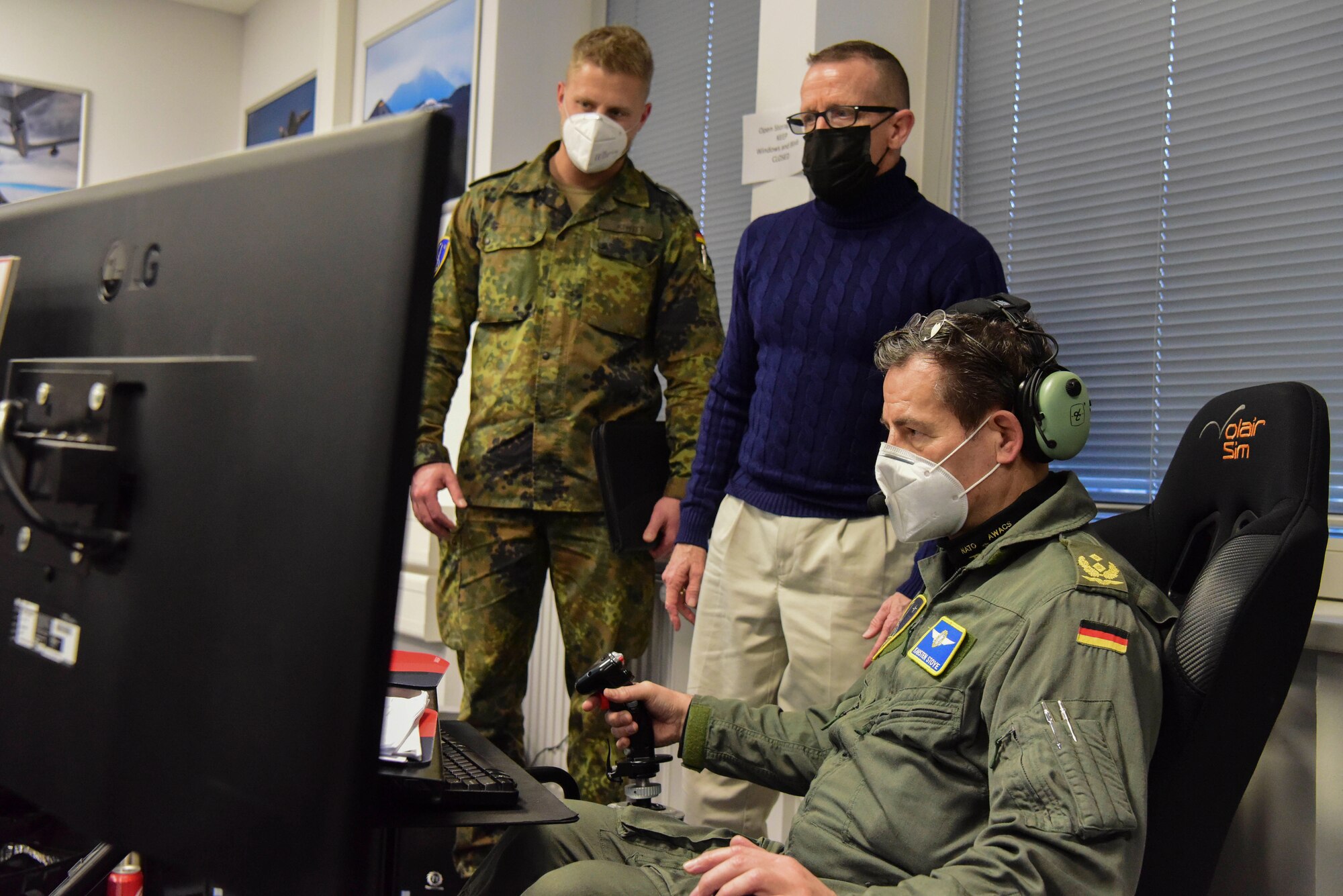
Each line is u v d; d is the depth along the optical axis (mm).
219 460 515
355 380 467
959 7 2377
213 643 503
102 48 5469
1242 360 1837
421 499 2121
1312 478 1081
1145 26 2016
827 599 1761
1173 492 1310
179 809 507
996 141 2287
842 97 1738
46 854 998
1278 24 1815
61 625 577
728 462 1994
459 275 2266
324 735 458
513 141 3400
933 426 1207
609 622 2131
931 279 1734
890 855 1074
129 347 574
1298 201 1771
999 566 1163
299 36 5184
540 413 2115
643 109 2174
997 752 996
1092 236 2088
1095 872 893
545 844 1196
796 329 1812
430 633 3271
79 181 5414
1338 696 1412
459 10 3670
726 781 1944
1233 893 1496
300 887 458
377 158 479
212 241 544
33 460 590
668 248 2205
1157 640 1063
